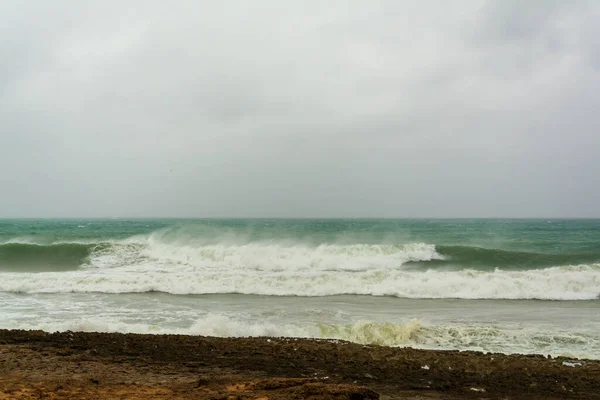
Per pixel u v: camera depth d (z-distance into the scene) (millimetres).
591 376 7602
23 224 79188
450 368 7953
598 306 14508
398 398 6324
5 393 5680
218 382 6559
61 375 6844
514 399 6445
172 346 9055
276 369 7578
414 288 16344
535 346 10070
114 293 16031
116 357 8172
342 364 8031
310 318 12609
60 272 19812
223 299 15211
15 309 13508
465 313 13352
